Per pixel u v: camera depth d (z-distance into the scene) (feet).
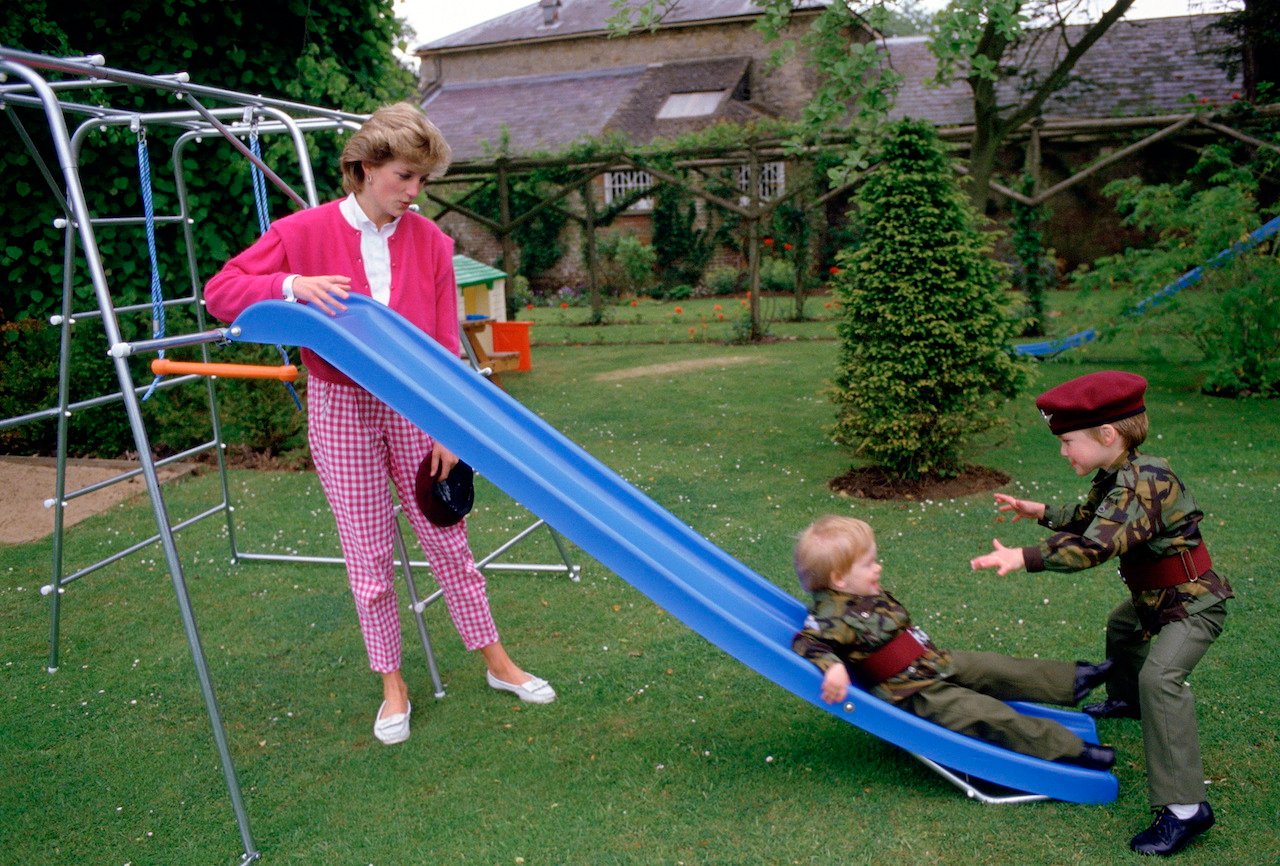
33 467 22.67
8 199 23.89
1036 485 18.78
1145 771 9.19
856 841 8.25
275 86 25.93
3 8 21.89
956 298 17.72
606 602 14.03
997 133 31.65
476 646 11.19
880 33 21.33
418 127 9.27
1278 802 8.50
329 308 9.13
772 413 26.68
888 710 8.61
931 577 14.19
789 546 15.87
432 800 9.23
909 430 18.19
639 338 45.34
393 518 10.57
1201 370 29.40
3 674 12.33
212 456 23.62
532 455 9.70
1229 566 13.88
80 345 23.67
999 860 7.93
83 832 8.96
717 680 11.46
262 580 15.39
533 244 73.51
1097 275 28.45
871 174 18.56
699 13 87.20
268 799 9.39
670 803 8.96
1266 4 41.81
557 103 86.58
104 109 11.54
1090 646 11.78
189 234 14.44
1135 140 43.96
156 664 12.49
